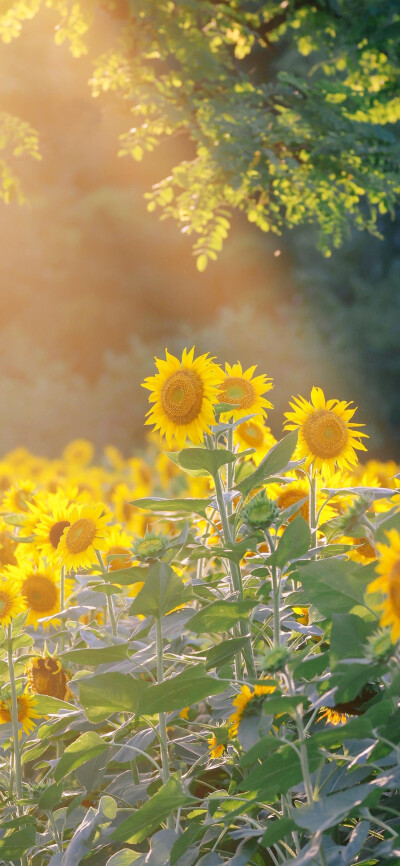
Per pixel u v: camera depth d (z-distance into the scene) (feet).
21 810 7.25
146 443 89.04
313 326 87.56
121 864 6.05
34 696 7.26
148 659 6.55
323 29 28.30
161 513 7.73
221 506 6.59
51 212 92.17
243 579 7.39
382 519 5.80
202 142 25.39
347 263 90.07
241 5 31.22
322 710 6.66
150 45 27.35
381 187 24.66
